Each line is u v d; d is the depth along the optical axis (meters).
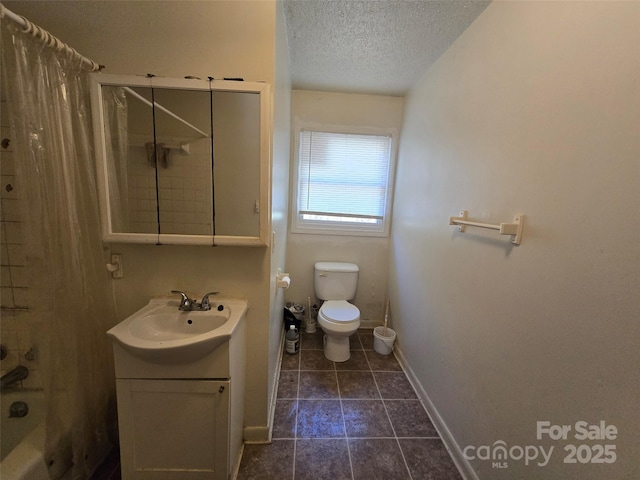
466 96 1.45
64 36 1.18
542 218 0.94
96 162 1.19
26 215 1.01
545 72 0.95
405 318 2.22
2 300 1.15
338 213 2.69
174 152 1.25
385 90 2.39
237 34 1.20
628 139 0.68
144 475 1.17
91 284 1.23
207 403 1.13
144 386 1.10
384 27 1.52
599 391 0.75
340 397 1.83
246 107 1.21
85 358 1.20
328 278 2.57
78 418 1.17
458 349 1.43
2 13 0.82
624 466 0.69
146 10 1.18
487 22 1.30
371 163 2.63
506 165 1.13
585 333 0.79
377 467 1.35
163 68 1.21
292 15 1.45
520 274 1.03
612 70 0.72
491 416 1.16
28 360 1.18
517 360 1.03
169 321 1.27
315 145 2.57
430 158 1.87
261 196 1.25
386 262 2.78
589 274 0.78
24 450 1.05
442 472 1.34
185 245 1.32
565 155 0.86
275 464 1.35
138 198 1.27
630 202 0.68
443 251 1.64
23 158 0.98
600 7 0.76
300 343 2.51
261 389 1.44
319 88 2.42
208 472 1.18
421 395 1.83
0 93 0.95
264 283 1.37
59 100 1.04
